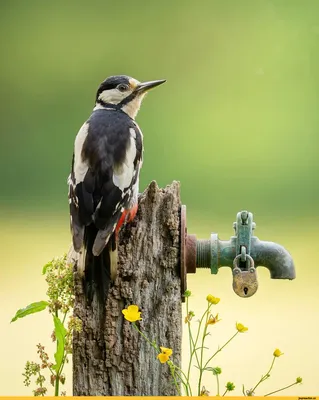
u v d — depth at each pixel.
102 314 5.76
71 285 5.81
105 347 5.73
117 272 5.81
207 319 6.01
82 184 6.55
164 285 5.80
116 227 5.91
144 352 5.72
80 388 5.73
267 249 6.14
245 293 6.06
